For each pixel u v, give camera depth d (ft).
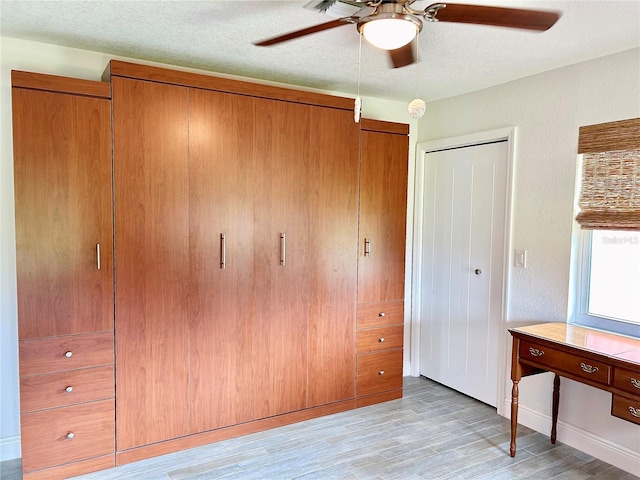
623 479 7.86
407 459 8.51
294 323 9.88
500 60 8.78
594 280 8.84
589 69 8.67
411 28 5.15
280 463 8.31
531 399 9.85
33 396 7.47
